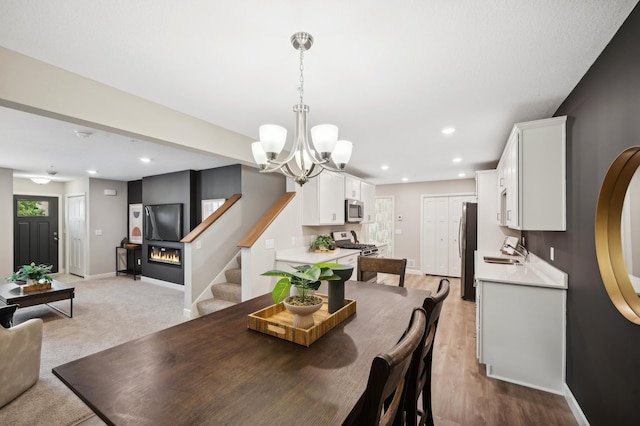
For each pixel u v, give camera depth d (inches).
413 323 38.8
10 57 61.7
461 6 48.7
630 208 52.9
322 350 45.7
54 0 47.2
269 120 103.7
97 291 200.1
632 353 50.8
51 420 74.0
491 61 65.9
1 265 191.8
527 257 135.4
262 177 192.5
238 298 148.6
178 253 206.5
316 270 51.7
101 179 248.1
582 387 71.7
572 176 78.4
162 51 62.5
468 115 99.0
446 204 256.4
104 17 51.6
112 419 29.8
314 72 71.4
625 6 48.5
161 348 46.2
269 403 32.5
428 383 62.2
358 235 243.3
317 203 161.6
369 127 111.7
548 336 85.2
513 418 73.9
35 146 138.8
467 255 179.3
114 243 256.7
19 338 82.7
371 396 27.7
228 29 55.2
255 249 132.3
